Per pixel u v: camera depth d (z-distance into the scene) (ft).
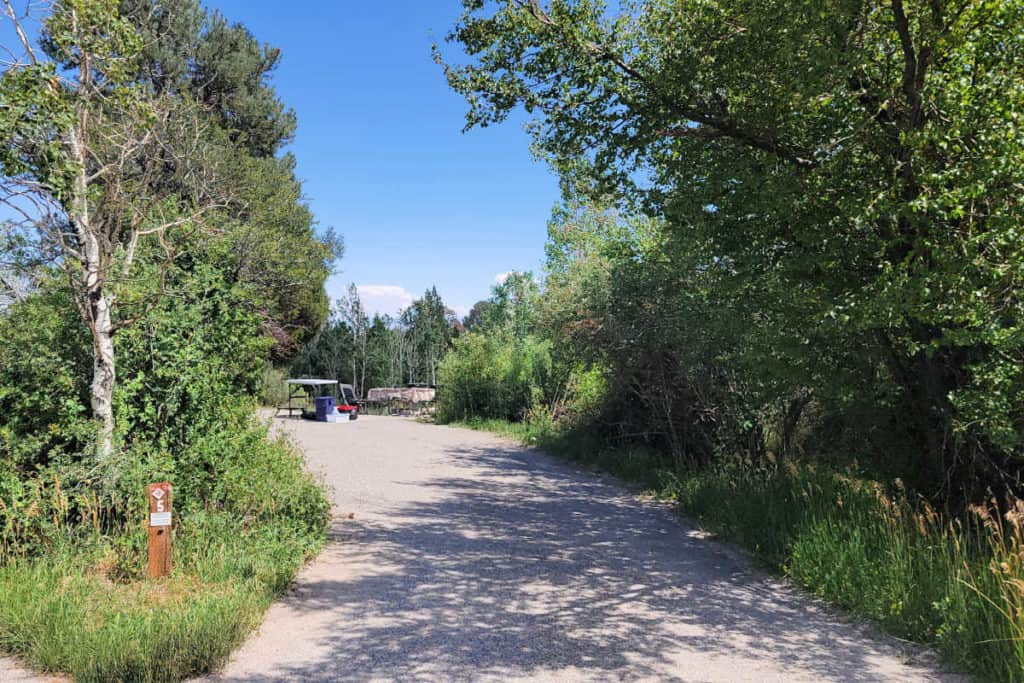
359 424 92.38
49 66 19.76
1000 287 19.34
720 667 15.12
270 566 21.53
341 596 20.30
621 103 27.89
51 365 23.95
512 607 19.34
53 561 20.12
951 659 15.58
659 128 27.14
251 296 31.50
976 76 20.22
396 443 64.54
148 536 20.36
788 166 25.90
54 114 20.03
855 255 24.12
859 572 19.95
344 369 171.94
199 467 25.20
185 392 25.90
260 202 59.52
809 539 22.88
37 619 16.11
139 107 23.39
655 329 41.83
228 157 64.34
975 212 20.21
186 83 51.29
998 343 18.67
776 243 26.45
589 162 31.76
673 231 31.48
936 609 17.20
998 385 20.26
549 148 30.01
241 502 24.75
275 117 102.32
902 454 27.94
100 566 20.48
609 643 16.57
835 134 23.99
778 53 23.48
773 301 26.35
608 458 48.62
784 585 21.80
